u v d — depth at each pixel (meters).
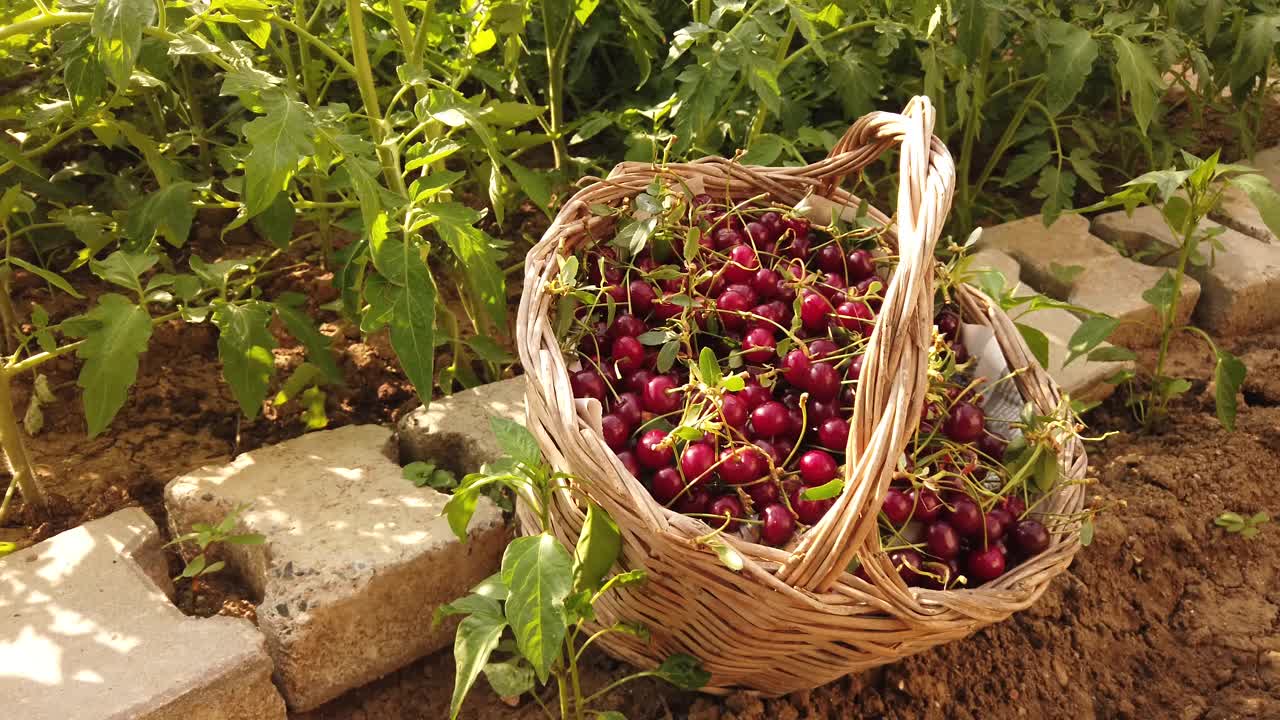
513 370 1.00
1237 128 1.34
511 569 0.62
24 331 1.00
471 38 0.92
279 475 0.83
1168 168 1.17
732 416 0.70
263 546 0.77
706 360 0.68
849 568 0.66
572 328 0.77
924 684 0.78
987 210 1.20
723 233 0.82
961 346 0.81
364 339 1.03
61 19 0.71
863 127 0.79
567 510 0.69
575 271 0.73
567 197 1.14
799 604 0.62
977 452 0.74
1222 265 1.09
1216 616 0.86
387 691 0.77
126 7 0.68
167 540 0.85
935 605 0.65
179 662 0.69
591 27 1.11
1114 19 1.06
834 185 0.83
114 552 0.77
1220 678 0.82
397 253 0.75
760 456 0.68
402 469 0.84
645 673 0.71
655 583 0.66
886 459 0.60
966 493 0.71
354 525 0.78
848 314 0.77
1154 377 1.00
